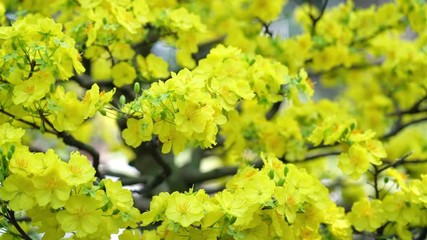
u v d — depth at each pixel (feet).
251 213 4.20
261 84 4.63
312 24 5.62
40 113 4.41
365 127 6.03
